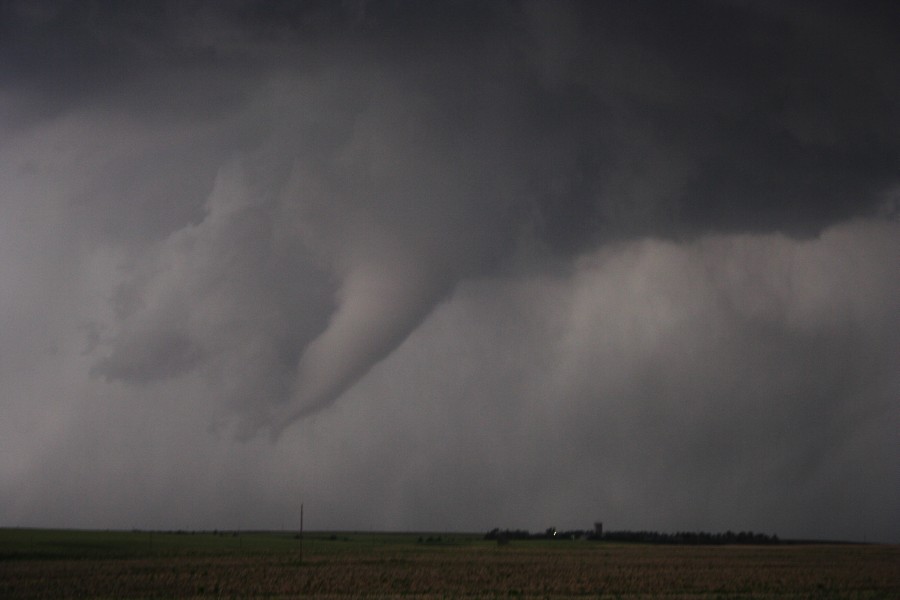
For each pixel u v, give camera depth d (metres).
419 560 116.62
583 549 181.00
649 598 63.47
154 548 140.88
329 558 120.88
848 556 147.00
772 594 67.62
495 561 114.88
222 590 68.75
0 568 93.50
